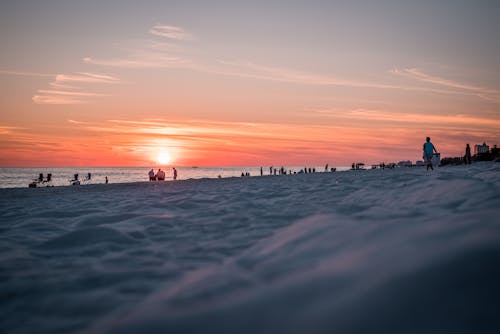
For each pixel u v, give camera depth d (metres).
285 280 1.91
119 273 2.77
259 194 8.14
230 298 1.81
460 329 1.36
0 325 2.03
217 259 3.03
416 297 1.52
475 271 1.59
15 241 3.92
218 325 1.56
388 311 1.47
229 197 7.71
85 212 6.21
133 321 1.72
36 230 4.61
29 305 2.27
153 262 3.03
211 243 3.59
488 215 2.32
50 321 2.04
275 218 4.79
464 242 1.87
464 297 1.49
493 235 1.88
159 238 3.91
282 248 2.68
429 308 1.46
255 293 1.80
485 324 1.36
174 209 6.19
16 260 3.19
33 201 9.14
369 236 2.46
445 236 2.06
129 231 4.16
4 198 10.47
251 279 2.14
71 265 3.05
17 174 108.88
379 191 6.02
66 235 3.86
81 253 3.40
